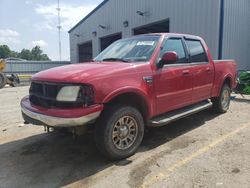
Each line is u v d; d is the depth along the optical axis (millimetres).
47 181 3641
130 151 4262
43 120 3844
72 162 4207
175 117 5000
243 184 3379
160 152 4477
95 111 3734
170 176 3637
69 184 3545
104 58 5184
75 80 3748
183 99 5332
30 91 4418
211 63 6238
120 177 3670
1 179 3727
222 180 3490
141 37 5383
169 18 15719
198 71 5699
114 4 21531
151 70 4551
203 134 5359
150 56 4695
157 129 5730
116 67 4176
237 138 5070
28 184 3578
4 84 16391
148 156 4324
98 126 3947
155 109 4688
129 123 4246
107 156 4070
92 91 3752
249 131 5496
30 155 4535
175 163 4031
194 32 14125
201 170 3779
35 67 33344
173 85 5000
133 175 3715
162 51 4910
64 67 4473
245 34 14828
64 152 4621
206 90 6086
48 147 4879
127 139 4238
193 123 6156
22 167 4086
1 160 4355
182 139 5094
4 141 5273
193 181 3484
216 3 12977
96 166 4035
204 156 4258
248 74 10148
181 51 5422
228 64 7016
